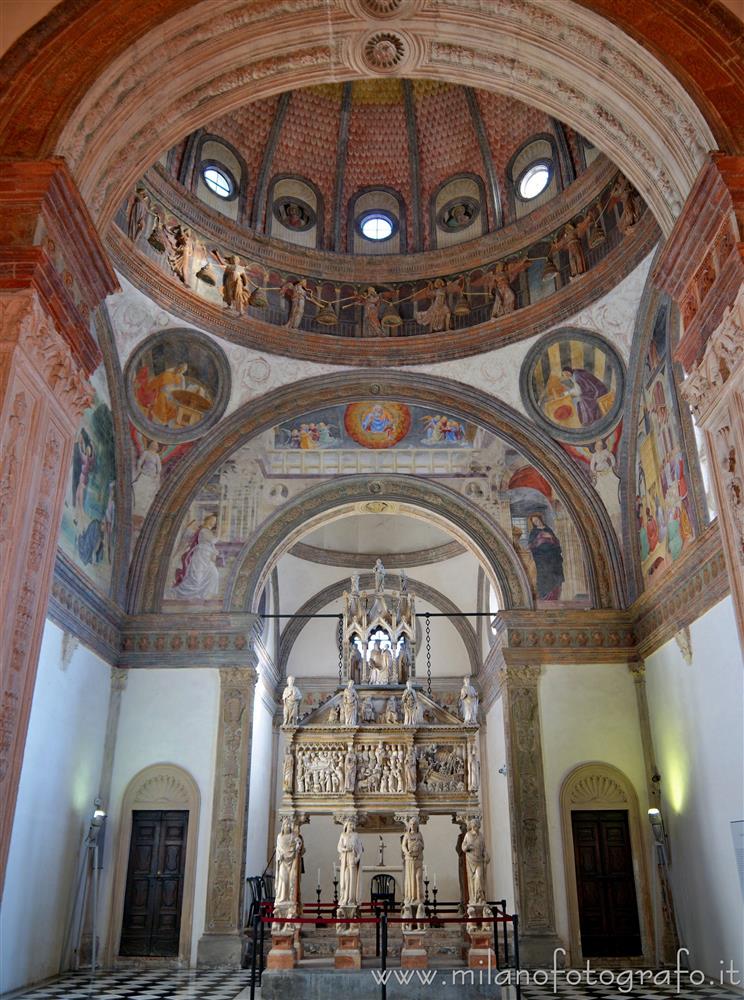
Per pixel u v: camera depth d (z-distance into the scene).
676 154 8.78
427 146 19.97
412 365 18.58
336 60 10.12
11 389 7.00
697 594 13.96
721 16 8.34
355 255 19.31
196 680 17.03
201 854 15.83
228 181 18.67
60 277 7.83
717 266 7.85
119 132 9.00
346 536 25.69
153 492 17.86
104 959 15.06
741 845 11.84
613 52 8.88
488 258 18.67
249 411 18.47
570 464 18.11
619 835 16.08
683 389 8.55
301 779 15.26
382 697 16.38
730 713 12.67
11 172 7.61
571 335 17.27
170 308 16.72
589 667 17.12
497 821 21.25
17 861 12.30
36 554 7.43
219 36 9.23
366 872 24.27
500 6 9.24
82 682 15.16
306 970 12.61
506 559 18.00
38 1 8.32
